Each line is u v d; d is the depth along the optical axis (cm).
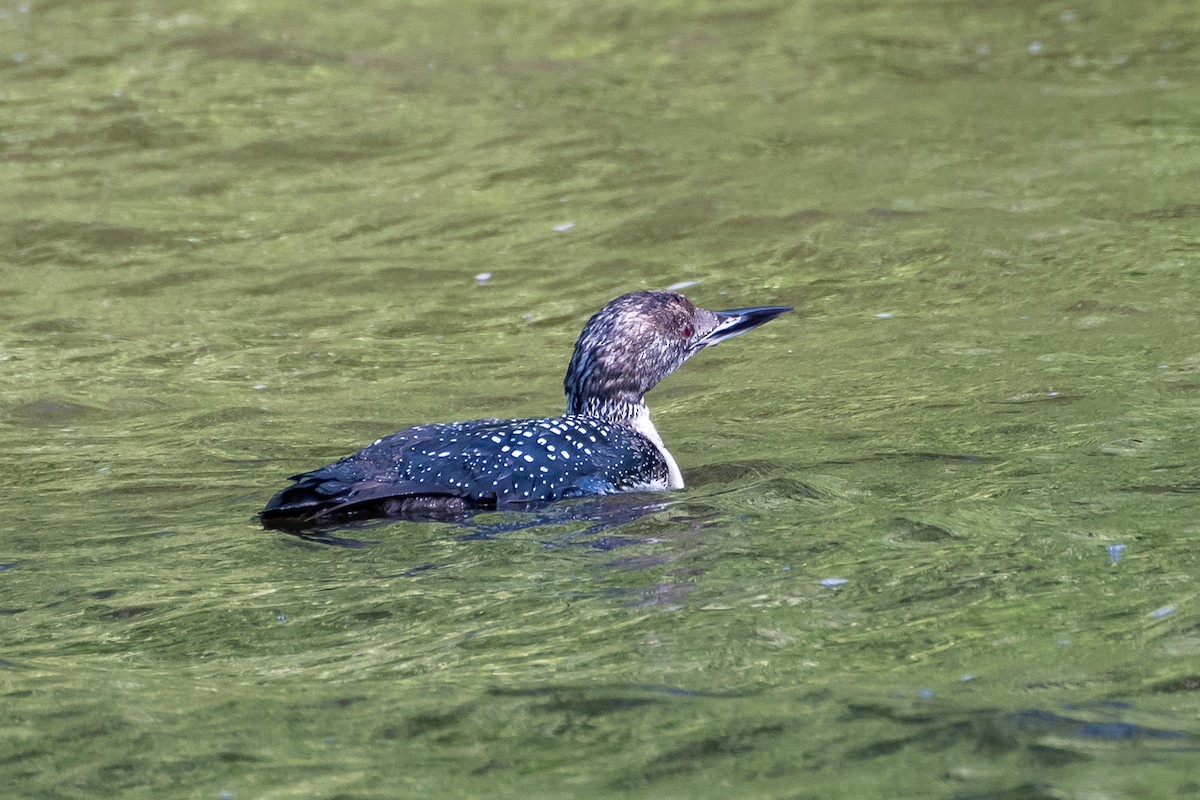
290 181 2034
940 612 737
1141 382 1207
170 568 855
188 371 1405
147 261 1756
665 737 613
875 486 975
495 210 1892
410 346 1473
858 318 1481
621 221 1823
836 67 2486
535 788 576
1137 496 913
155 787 589
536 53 2634
